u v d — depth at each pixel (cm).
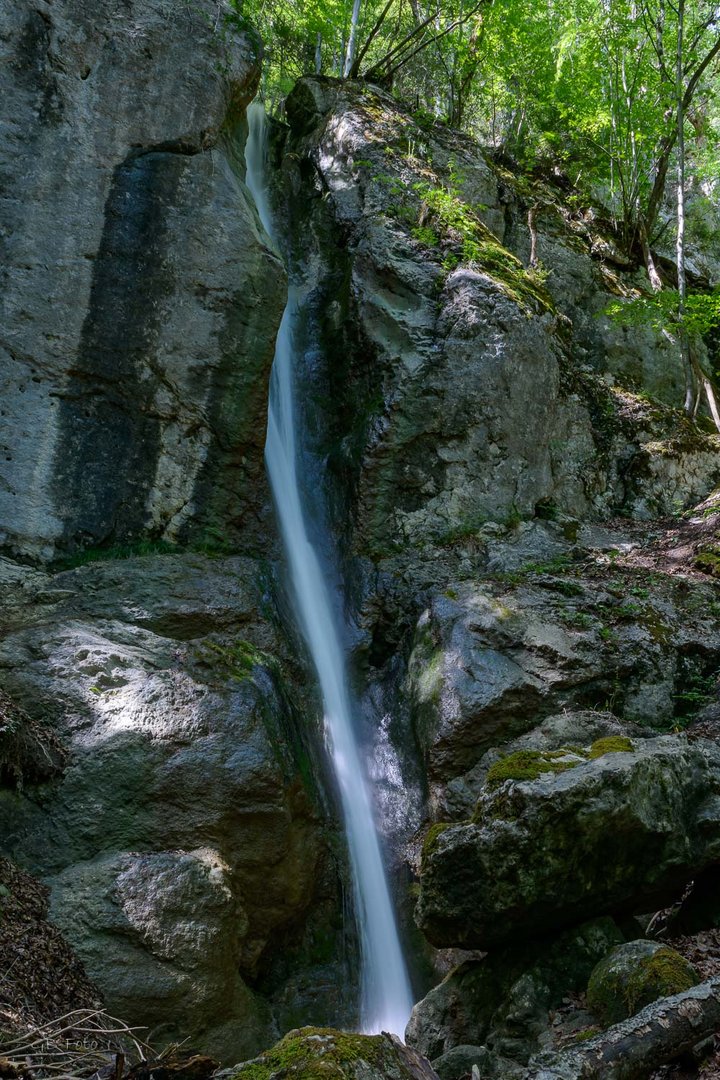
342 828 822
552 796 521
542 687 821
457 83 1518
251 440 941
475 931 545
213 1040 589
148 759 658
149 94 920
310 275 1188
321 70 1573
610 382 1312
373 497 1023
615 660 844
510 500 1060
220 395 923
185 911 604
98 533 873
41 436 855
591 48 1471
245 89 1005
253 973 688
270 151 1306
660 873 546
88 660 702
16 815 619
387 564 998
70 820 626
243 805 676
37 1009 491
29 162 872
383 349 1061
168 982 577
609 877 539
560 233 1396
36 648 706
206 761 671
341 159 1223
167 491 910
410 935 788
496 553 995
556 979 527
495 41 1461
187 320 911
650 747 588
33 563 838
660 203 1606
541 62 1522
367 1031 727
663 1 1438
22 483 845
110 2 920
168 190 917
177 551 906
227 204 936
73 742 654
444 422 1040
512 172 1515
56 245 873
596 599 907
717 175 1684
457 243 1140
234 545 944
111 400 889
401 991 773
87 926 578
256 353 934
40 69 883
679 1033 408
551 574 959
